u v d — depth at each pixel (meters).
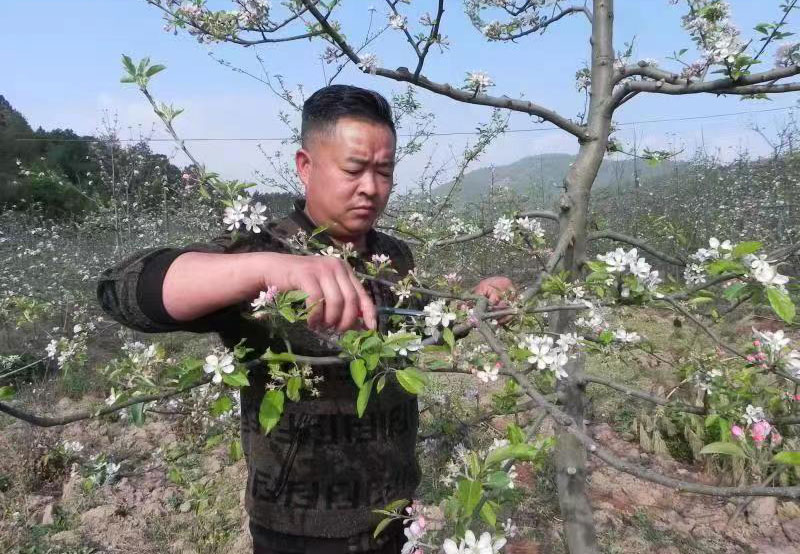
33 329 5.91
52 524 3.42
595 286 1.31
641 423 4.29
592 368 5.17
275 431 1.45
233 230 1.38
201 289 1.03
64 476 4.04
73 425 4.58
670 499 3.56
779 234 7.61
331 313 0.96
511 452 0.95
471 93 1.64
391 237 1.90
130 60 1.32
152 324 1.09
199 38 1.79
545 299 1.61
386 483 1.52
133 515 3.50
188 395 1.63
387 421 1.52
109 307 1.14
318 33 1.80
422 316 1.28
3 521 3.43
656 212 9.82
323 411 1.43
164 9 1.73
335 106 1.41
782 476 3.43
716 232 8.44
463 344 1.34
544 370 1.28
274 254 1.03
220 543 3.22
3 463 3.99
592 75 1.71
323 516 1.46
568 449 1.75
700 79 1.50
